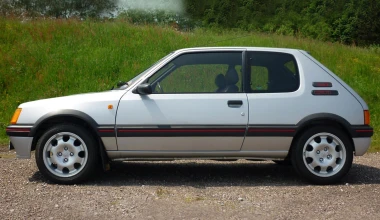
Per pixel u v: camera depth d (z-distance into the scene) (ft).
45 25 55.88
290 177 22.76
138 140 20.52
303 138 20.88
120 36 54.90
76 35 53.93
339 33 130.41
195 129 20.44
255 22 108.06
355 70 51.08
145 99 20.65
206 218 16.12
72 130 20.51
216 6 102.99
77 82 44.65
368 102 43.29
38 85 43.68
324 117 20.77
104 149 20.71
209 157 21.01
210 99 20.68
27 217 16.01
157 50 52.31
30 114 20.85
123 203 17.74
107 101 20.62
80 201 17.94
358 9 131.34
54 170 20.63
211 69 21.35
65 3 103.71
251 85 21.13
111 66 47.34
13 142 20.98
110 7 106.01
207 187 20.48
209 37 60.85
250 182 21.59
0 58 46.85
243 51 21.62
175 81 21.13
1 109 39.52
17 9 96.22
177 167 25.03
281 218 16.17
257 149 20.94
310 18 128.06
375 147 31.63
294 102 20.89
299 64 21.61
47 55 48.49
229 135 20.56
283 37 64.54
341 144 21.03
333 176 20.93
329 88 21.34
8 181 21.03
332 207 17.47
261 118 20.66
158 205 17.53
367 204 17.87
